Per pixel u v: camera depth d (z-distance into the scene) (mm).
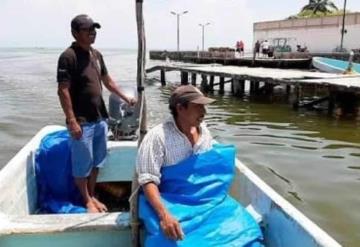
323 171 7809
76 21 3582
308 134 11172
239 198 3750
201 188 2684
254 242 2604
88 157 3777
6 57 91812
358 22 43938
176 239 2426
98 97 3814
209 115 14508
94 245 2863
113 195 4660
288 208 2795
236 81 20703
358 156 8891
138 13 2750
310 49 49844
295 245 2586
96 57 3859
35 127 12195
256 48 46219
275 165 8203
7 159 8922
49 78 30234
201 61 44906
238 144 9945
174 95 2666
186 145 2691
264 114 14727
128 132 5039
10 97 18938
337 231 5422
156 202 2510
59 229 2779
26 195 3711
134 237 2754
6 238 2770
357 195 6586
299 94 15836
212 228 2551
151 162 2594
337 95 15062
